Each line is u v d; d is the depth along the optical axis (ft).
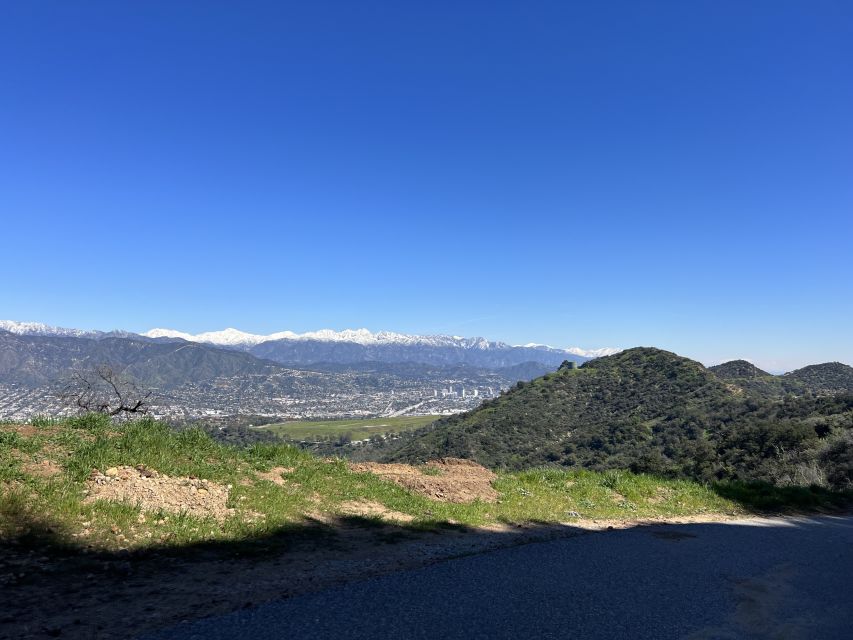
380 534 25.73
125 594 15.81
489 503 34.76
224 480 28.04
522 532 29.27
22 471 22.06
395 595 17.11
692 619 17.04
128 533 20.39
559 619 16.05
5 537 18.04
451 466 43.52
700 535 31.91
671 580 21.29
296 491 29.71
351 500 30.99
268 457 34.17
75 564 17.56
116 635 13.01
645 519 37.01
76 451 25.26
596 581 20.34
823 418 128.77
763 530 35.42
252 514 25.34
